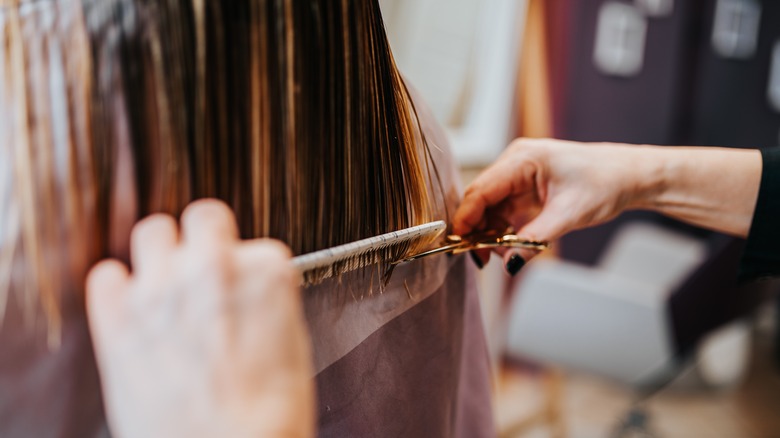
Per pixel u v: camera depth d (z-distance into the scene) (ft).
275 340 0.75
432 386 1.52
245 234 1.00
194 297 0.74
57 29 0.87
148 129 0.90
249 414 0.71
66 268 0.88
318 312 1.20
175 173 0.91
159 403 0.73
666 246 7.52
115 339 0.76
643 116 8.16
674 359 6.42
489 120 6.05
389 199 1.21
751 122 9.98
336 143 1.09
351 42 1.08
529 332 5.56
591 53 7.06
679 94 8.56
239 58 0.95
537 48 6.32
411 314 1.42
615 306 5.22
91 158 0.88
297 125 1.03
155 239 0.82
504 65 5.96
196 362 0.72
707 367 7.28
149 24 0.88
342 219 1.12
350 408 1.32
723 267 6.48
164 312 0.75
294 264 0.95
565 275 5.48
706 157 2.08
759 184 2.06
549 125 6.82
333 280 1.20
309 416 0.76
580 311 5.35
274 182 1.02
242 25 0.95
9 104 0.85
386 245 1.13
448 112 5.95
